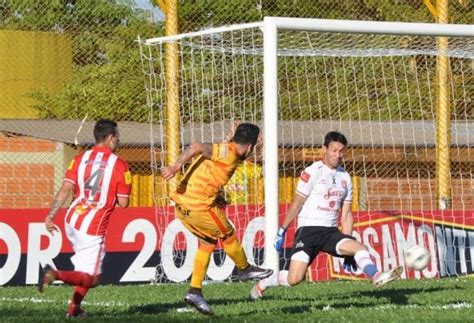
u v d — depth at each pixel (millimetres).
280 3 40406
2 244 31812
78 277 20828
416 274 34938
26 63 40250
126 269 32594
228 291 28797
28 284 31922
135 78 39719
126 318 21141
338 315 22062
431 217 35781
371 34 32031
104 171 21016
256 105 39219
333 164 22625
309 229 22641
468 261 36062
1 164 39875
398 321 20953
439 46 37000
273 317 21547
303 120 40781
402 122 40906
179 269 33281
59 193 21188
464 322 20859
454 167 41625
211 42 38375
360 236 34594
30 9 39750
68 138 39906
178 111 36125
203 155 21578
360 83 41906
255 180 36719
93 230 20891
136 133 39781
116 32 39562
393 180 41156
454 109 42000
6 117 40562
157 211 33219
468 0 43062
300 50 36594
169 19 35938
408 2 41875
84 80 40125
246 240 34000
